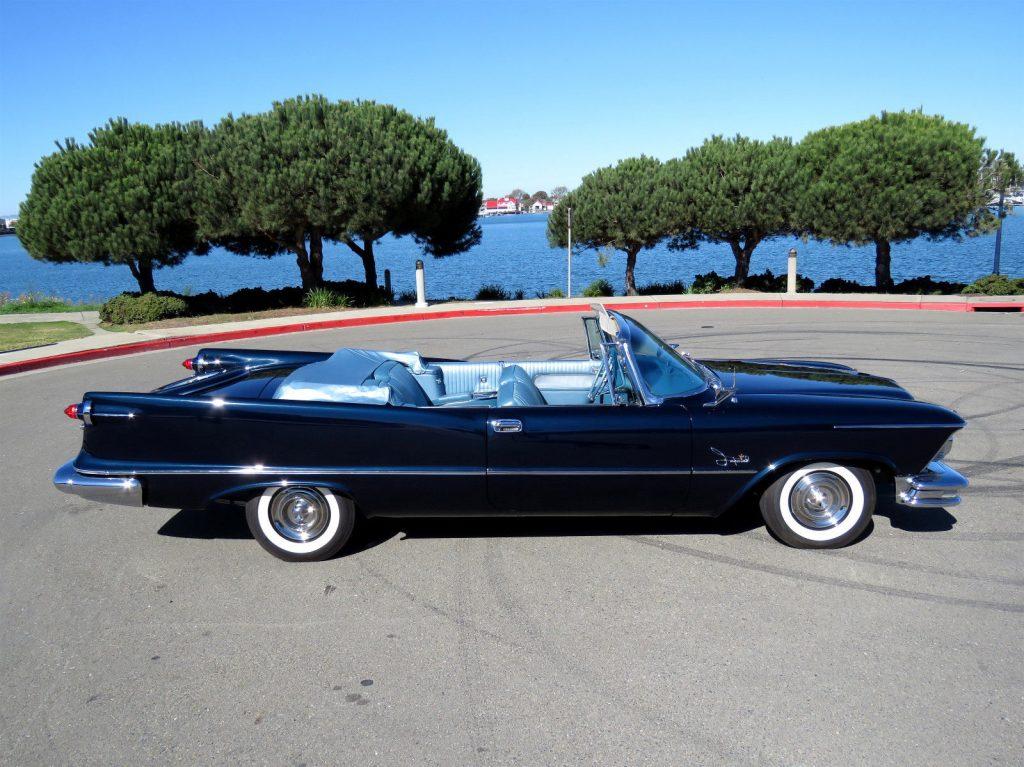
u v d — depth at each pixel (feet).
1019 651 11.37
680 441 14.23
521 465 14.35
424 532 16.42
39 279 204.23
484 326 48.80
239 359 18.65
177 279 174.50
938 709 10.10
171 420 14.29
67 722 10.37
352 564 14.97
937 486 14.34
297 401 14.46
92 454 14.61
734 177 64.75
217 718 10.37
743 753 9.39
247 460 14.39
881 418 14.23
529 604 13.20
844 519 14.75
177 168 57.36
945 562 14.30
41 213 55.88
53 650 12.17
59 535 16.85
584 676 11.07
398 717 10.27
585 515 15.06
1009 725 9.75
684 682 10.85
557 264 190.70
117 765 9.50
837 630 12.07
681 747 9.52
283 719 10.30
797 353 35.22
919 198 60.85
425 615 12.94
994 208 63.00
